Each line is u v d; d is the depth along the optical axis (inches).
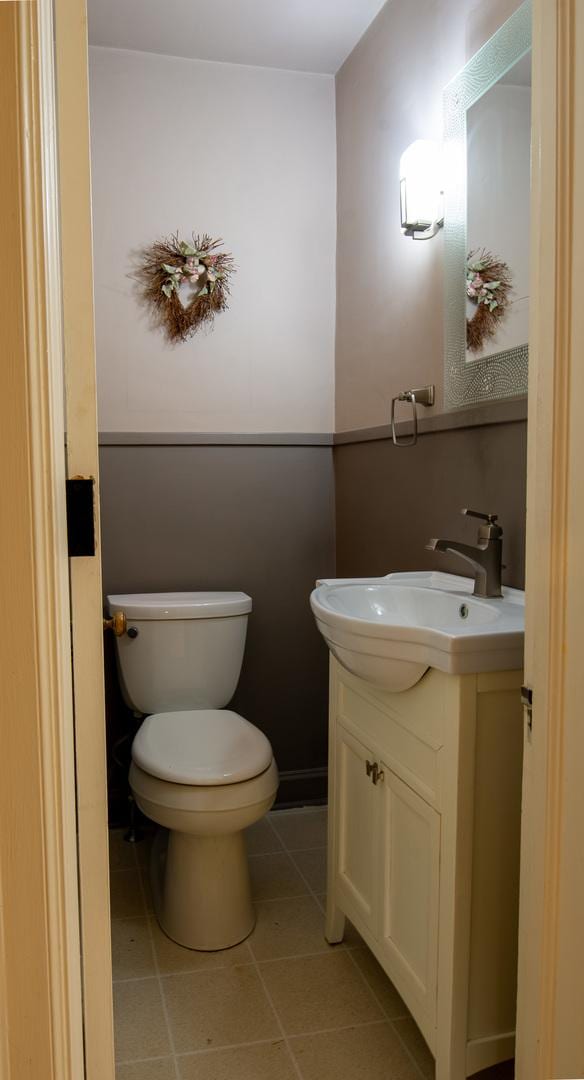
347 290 102.3
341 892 74.7
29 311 28.0
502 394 65.7
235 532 105.0
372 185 92.9
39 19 28.2
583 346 39.1
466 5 70.2
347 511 103.8
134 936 78.9
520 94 61.4
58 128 32.9
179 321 100.2
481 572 64.7
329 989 70.3
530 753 43.3
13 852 29.2
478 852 52.2
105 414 99.2
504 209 64.3
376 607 73.0
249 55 99.2
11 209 27.4
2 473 28.1
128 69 97.6
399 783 60.4
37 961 29.8
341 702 73.9
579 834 39.9
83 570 34.4
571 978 40.7
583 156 38.0
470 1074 53.3
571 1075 40.9
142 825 103.0
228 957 75.3
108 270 98.2
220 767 74.8
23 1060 30.0
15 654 28.7
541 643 41.7
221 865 77.1
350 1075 59.8
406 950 59.6
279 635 107.5
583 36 37.4
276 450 105.9
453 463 75.7
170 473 102.0
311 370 106.6
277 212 103.6
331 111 105.0
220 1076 59.7
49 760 29.8
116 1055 61.8
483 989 53.1
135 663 92.6
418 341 82.1
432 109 77.4
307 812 107.8
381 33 89.0
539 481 41.7
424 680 55.6
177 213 99.8
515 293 62.9
